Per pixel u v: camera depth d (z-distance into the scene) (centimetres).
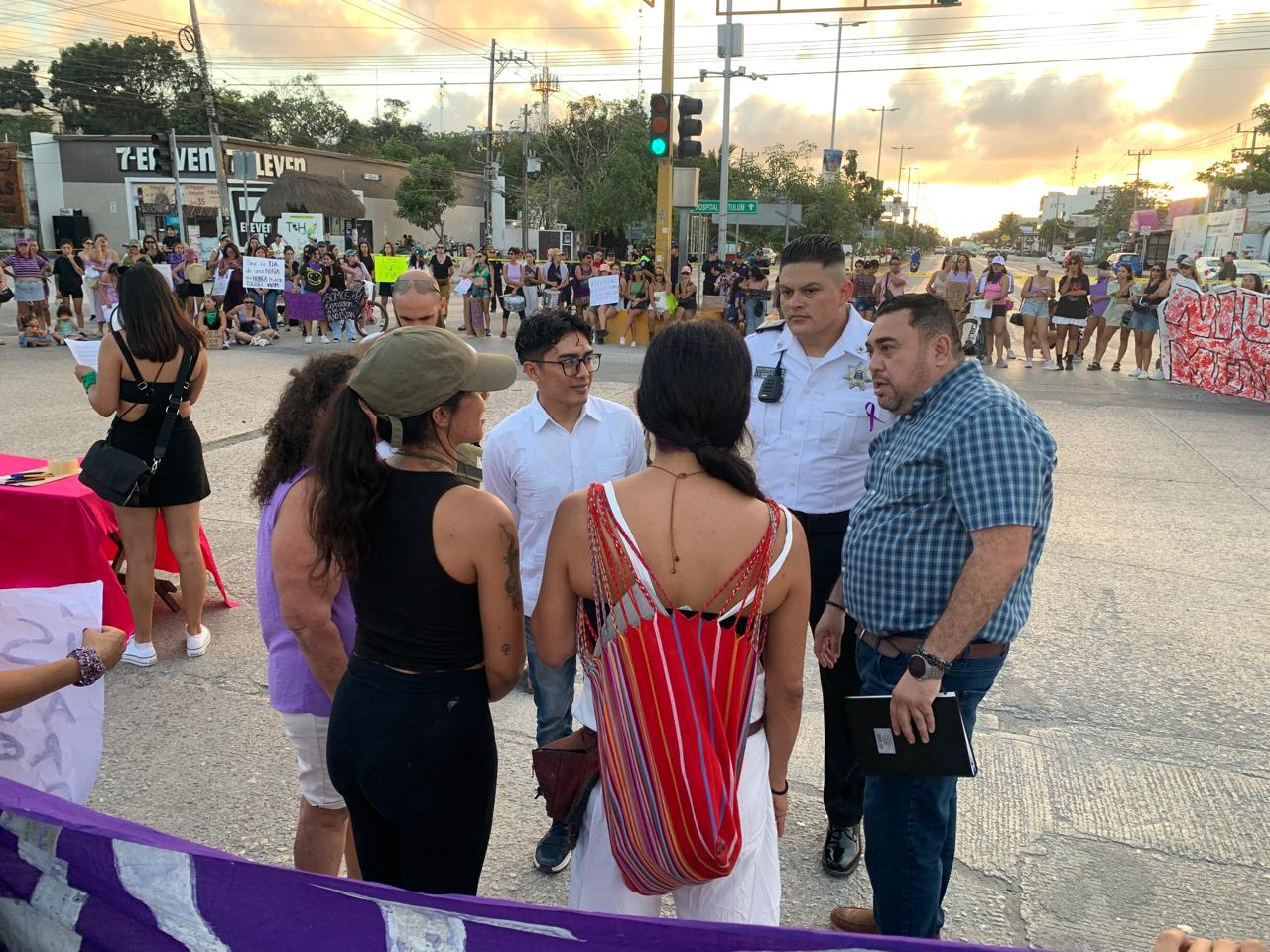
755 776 165
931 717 196
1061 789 323
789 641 168
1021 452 190
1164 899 268
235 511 614
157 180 3581
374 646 179
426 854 183
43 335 1420
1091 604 490
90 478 364
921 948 109
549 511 281
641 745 147
